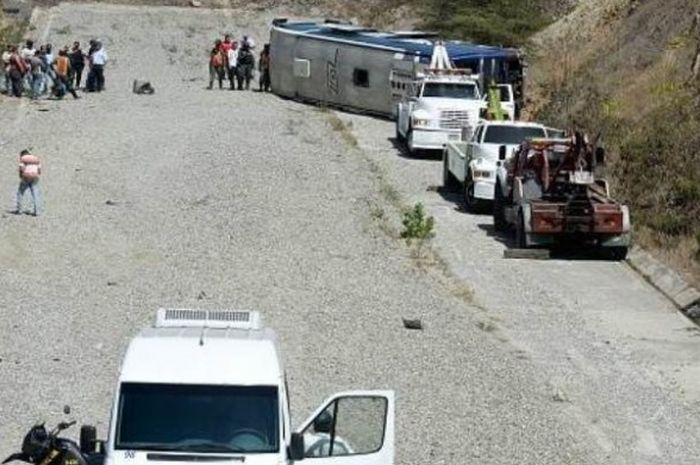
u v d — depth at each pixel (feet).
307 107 284.20
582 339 127.95
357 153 230.48
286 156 216.54
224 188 188.75
